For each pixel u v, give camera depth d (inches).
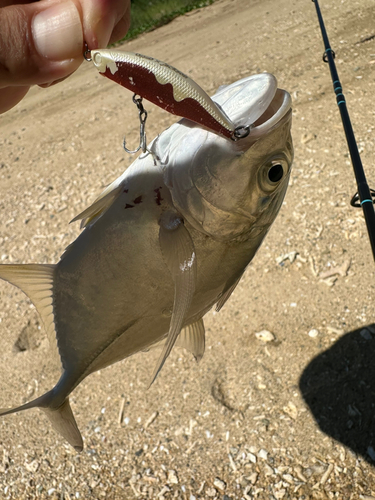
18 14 5.1
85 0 4.9
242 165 5.0
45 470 12.3
